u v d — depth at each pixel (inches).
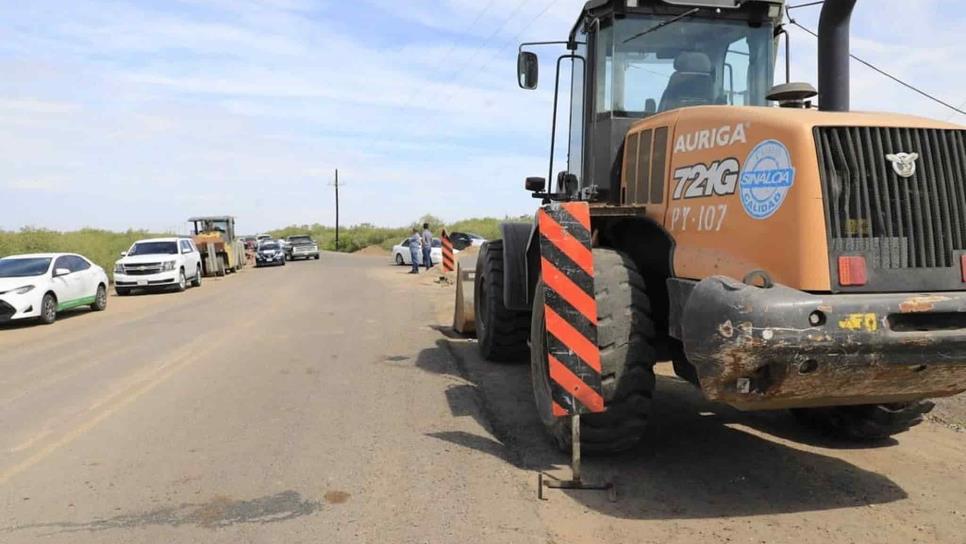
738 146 159.6
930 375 144.3
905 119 151.9
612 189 221.9
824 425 212.5
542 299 208.1
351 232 3174.2
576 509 162.6
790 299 135.0
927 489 171.2
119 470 193.5
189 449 210.5
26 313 532.4
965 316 141.2
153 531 155.1
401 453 203.8
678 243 177.9
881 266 144.6
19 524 159.5
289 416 244.8
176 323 511.2
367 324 479.5
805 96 181.2
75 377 320.2
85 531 155.4
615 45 223.9
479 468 190.2
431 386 286.7
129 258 845.2
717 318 138.7
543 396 207.8
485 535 150.2
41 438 224.8
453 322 466.6
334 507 166.7
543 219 170.6
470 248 932.6
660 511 160.9
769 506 163.0
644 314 176.2
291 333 441.4
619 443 181.3
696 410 243.3
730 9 224.5
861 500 165.5
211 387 291.0
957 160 149.3
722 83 226.5
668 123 188.4
